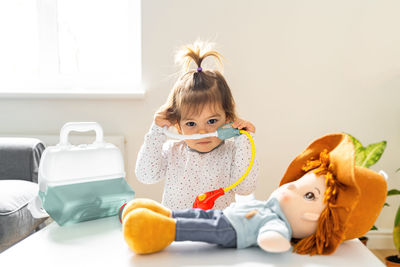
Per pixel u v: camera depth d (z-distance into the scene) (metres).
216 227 0.67
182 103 0.92
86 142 1.58
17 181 1.25
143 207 0.70
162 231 0.64
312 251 0.67
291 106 1.62
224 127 0.93
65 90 1.66
